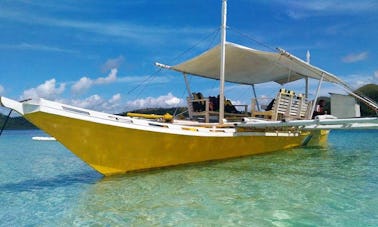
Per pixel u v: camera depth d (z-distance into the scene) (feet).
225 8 35.37
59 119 21.40
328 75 40.78
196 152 29.43
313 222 14.12
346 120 28.43
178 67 42.34
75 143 22.81
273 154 39.42
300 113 40.52
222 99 34.60
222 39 34.96
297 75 47.93
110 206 16.96
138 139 24.94
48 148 59.67
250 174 25.53
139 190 20.33
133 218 14.94
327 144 61.26
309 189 20.33
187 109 44.52
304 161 33.27
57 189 21.49
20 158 42.11
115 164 25.02
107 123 22.99
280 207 16.40
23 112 20.38
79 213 15.90
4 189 21.89
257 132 35.55
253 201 17.57
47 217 15.44
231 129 32.37
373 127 30.66
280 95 38.14
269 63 41.42
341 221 14.21
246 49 36.52
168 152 27.32
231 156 33.71
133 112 34.42
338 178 24.02
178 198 18.33
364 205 16.62
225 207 16.47
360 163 32.24
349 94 44.75
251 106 41.09
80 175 26.84
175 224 14.05
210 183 22.20
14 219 15.28
